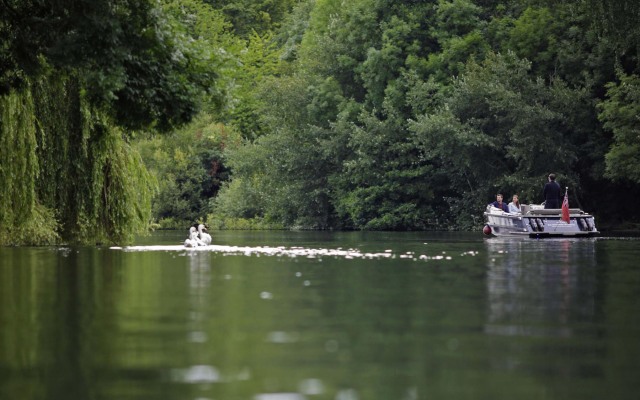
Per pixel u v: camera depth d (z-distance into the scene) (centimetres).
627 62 11500
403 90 13050
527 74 11762
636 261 4478
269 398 1368
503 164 11850
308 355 1697
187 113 5659
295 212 14812
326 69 14438
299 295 2708
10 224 5834
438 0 13300
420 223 12988
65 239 6175
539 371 1569
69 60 5209
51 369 1577
